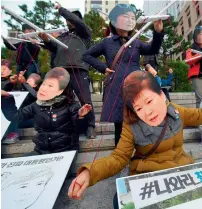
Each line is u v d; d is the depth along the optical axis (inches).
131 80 47.6
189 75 114.0
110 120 77.0
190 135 104.2
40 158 68.6
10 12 73.5
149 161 50.3
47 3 580.7
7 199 51.5
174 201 37.4
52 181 57.4
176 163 50.1
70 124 79.7
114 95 77.5
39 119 78.8
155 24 71.2
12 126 100.3
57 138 77.7
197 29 109.0
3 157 93.5
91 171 40.6
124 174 60.1
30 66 149.9
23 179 58.7
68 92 80.4
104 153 93.2
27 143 96.0
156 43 75.5
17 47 146.1
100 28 405.4
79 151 95.3
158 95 47.1
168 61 409.7
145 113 46.8
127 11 76.7
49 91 76.9
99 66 81.7
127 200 37.4
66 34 109.0
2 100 77.7
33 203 50.3
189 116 52.6
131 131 49.5
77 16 101.7
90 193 68.4
